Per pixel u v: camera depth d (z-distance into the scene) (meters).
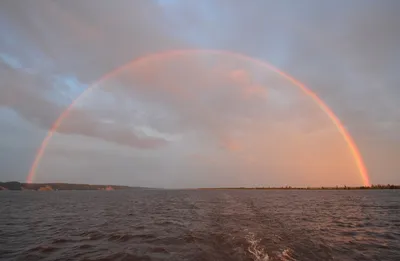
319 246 14.81
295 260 12.02
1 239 18.58
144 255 13.29
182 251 13.75
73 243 16.72
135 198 86.19
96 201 69.31
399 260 12.76
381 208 42.78
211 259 12.14
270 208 40.75
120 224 24.48
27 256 14.02
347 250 14.27
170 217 29.44
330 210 38.81
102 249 14.91
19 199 83.81
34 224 26.19
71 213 36.97
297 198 79.44
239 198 77.25
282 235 17.45
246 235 17.14
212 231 19.06
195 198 79.12
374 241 16.70
